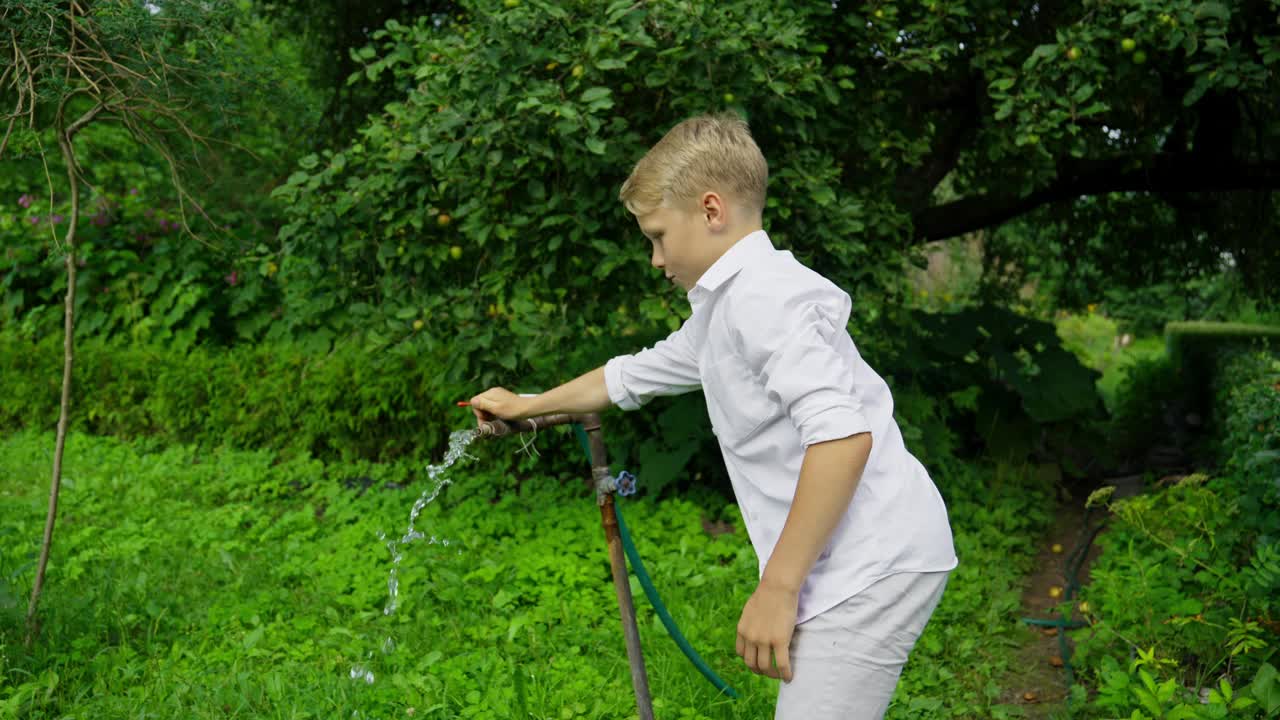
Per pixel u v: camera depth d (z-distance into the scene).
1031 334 6.07
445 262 4.23
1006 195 5.52
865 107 4.53
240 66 3.26
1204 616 3.02
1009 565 4.30
